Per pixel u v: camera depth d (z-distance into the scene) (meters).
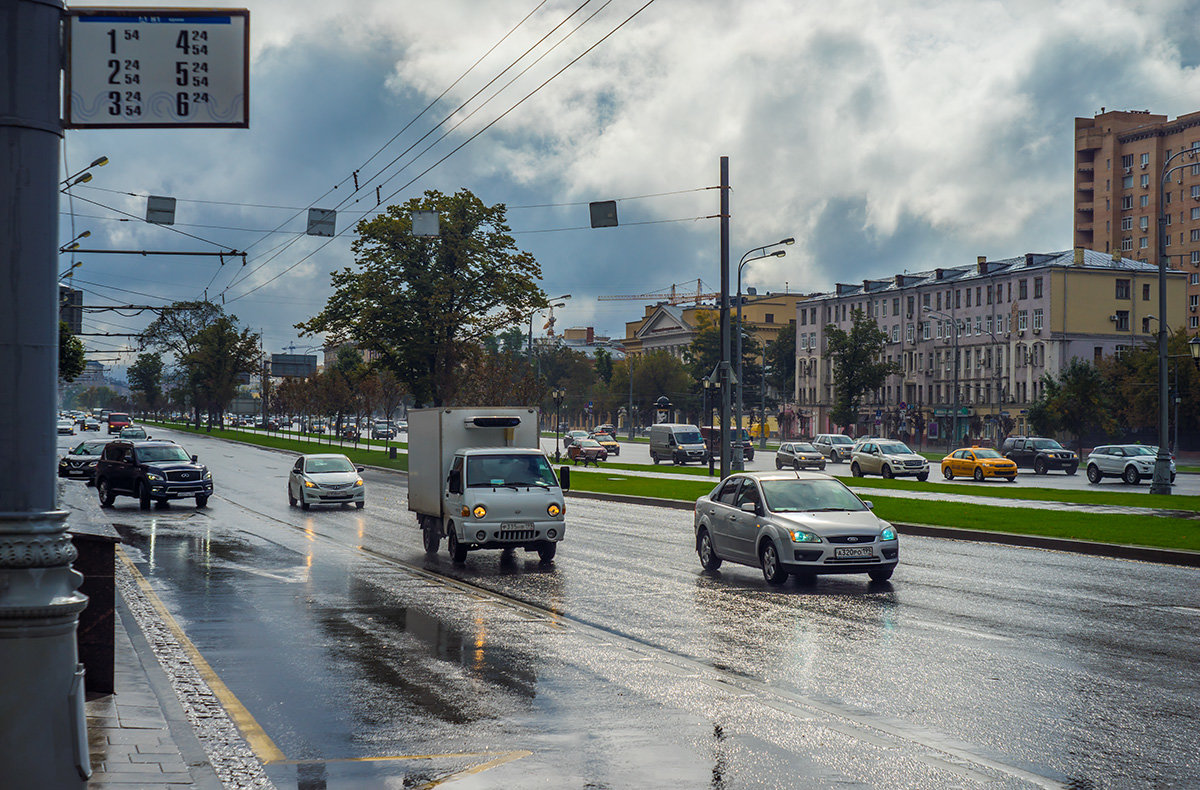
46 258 4.39
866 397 113.19
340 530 24.31
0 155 4.32
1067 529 21.23
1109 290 90.19
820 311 121.44
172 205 30.11
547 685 8.81
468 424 18.88
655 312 157.62
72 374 40.94
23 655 4.19
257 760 6.74
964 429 98.31
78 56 4.83
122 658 9.59
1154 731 7.29
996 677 9.03
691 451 61.16
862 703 8.13
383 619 12.22
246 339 119.06
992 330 95.62
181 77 4.94
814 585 14.95
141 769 6.19
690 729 7.39
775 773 6.35
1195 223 125.06
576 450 64.56
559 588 14.77
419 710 8.02
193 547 20.59
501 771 6.43
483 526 17.34
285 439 92.44
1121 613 12.43
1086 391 71.75
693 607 13.01
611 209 26.25
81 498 34.81
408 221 54.81
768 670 9.36
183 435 109.62
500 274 56.09
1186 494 34.09
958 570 16.55
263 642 10.85
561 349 149.88
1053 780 6.20
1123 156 133.38
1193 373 71.69
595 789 6.08
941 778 6.24
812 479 16.12
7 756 4.14
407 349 55.06
